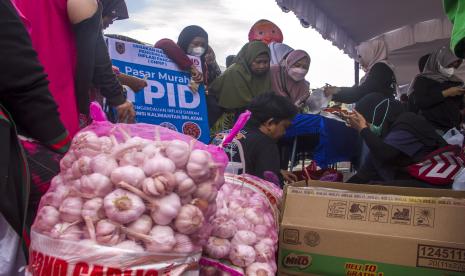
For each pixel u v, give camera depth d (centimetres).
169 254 96
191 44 348
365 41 689
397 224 134
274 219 146
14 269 116
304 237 141
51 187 108
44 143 123
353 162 417
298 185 165
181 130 300
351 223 138
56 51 171
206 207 105
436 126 392
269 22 493
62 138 125
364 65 655
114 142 107
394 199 138
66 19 176
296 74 402
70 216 97
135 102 281
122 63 280
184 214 99
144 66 288
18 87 116
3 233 113
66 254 93
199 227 101
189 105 305
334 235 138
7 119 112
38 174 122
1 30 113
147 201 97
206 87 360
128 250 93
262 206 139
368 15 606
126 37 302
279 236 144
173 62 302
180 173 101
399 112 311
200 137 308
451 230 129
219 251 120
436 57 408
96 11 181
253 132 249
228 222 123
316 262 139
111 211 94
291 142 401
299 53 404
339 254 137
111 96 205
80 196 98
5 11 114
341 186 167
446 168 268
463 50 130
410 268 129
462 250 125
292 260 142
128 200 95
